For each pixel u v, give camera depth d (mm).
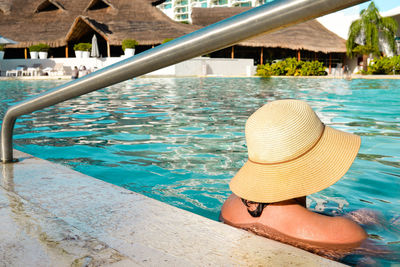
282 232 1554
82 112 7543
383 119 6078
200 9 34062
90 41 30438
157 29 27734
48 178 2305
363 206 2381
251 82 17188
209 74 25000
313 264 1201
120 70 1480
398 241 1730
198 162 3623
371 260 1486
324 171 1460
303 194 1446
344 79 19844
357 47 27859
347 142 1534
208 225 1537
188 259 1255
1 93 12633
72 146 4469
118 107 8250
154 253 1303
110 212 1711
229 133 5047
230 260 1241
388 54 28656
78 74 21609
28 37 27750
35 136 5125
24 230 1520
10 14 31016
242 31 1053
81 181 2236
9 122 2543
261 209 1606
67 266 1224
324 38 29609
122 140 4730
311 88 13273
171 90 12820
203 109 7613
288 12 955
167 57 1271
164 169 3406
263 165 1531
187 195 2703
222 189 2832
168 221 1590
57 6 30188
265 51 30016
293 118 1502
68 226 1556
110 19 29172
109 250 1331
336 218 1552
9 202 1875
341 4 885
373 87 13594
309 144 1493
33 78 21719
